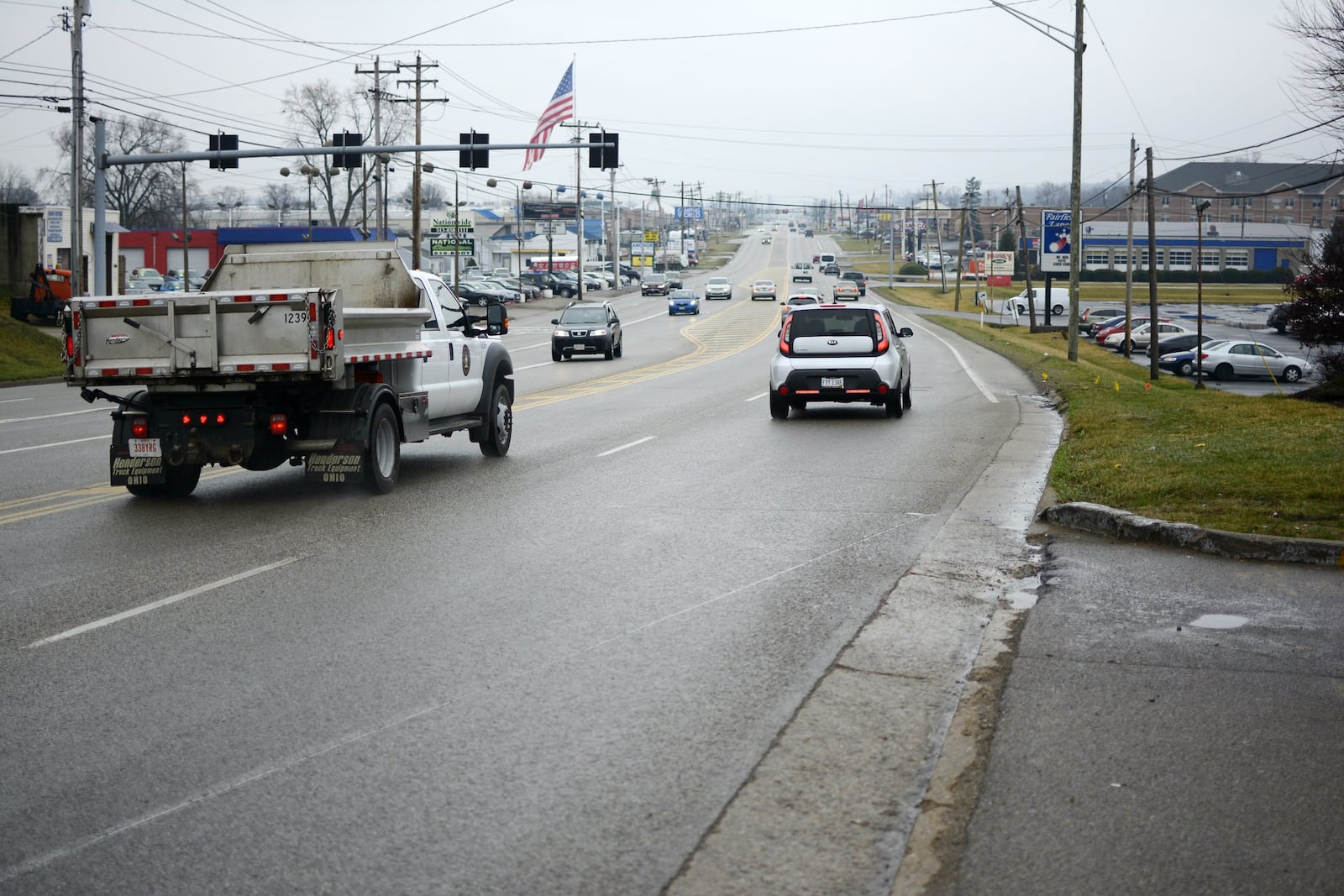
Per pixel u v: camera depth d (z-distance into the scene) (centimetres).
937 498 1255
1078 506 1064
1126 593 837
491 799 495
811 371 2069
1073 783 506
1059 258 7238
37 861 447
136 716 601
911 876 425
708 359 4284
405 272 1451
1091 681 645
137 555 988
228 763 538
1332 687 634
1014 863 434
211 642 732
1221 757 535
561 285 11006
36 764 540
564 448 1703
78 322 1205
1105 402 2181
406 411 1361
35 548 1019
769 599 830
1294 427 1611
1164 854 440
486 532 1074
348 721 591
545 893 417
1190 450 1391
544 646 717
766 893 415
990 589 857
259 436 1227
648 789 503
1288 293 3300
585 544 1021
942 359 4069
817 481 1377
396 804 492
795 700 615
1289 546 919
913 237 19725
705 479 1400
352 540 1044
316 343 1174
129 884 429
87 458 1639
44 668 681
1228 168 16262
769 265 19700
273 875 433
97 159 3688
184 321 1195
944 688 634
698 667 673
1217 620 766
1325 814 475
